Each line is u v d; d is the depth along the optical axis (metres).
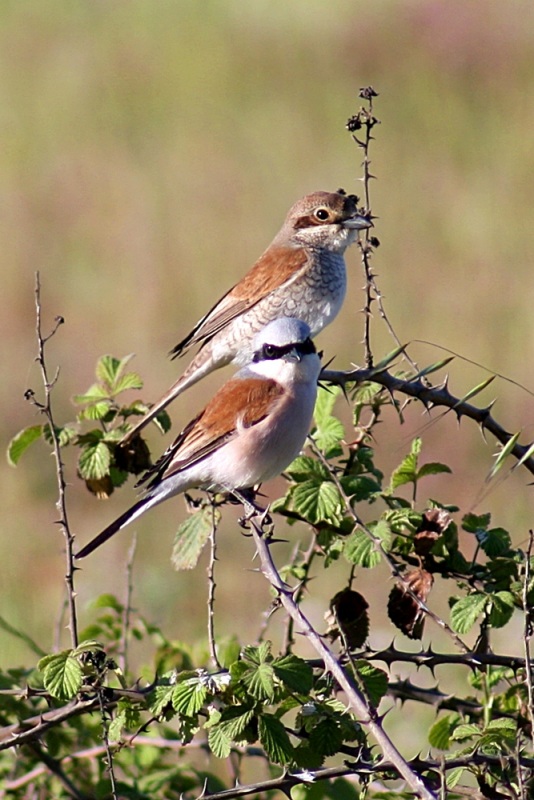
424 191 23.25
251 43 33.25
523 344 17.19
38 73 32.69
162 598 12.19
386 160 25.00
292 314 9.83
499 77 28.97
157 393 16.69
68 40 35.28
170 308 19.53
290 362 7.48
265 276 9.79
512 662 5.77
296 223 10.09
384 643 10.94
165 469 7.37
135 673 9.72
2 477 14.99
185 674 5.37
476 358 16.84
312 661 5.72
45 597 12.25
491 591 5.86
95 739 7.07
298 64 31.53
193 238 22.08
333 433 6.85
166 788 6.95
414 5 33.03
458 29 30.61
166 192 24.27
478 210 22.22
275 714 5.56
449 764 5.34
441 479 14.19
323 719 5.23
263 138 27.06
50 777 7.27
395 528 6.00
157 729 7.53
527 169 24.12
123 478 7.09
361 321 18.14
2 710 6.86
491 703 6.00
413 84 29.09
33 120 29.02
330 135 26.81
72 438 6.89
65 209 23.61
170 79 31.55
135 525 13.86
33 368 17.66
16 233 22.59
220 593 12.27
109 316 19.33
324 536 6.31
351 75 30.20
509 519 13.30
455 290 19.03
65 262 21.34
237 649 7.26
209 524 6.56
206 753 6.91
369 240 6.82
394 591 5.95
